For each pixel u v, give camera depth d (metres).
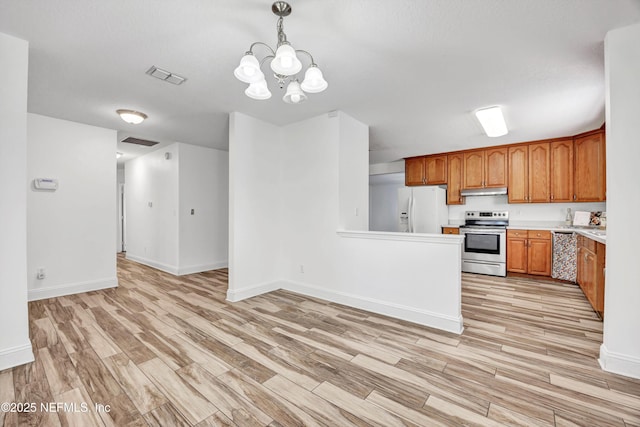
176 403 1.61
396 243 2.91
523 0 1.59
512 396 1.68
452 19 1.75
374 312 3.03
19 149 1.98
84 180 3.86
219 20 1.77
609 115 1.87
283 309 3.13
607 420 1.48
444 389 1.75
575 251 4.23
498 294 3.73
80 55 2.16
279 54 1.52
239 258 3.46
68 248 3.73
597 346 2.29
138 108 3.25
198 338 2.43
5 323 1.95
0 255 1.93
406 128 3.96
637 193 1.82
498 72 2.40
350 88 2.72
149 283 4.32
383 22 1.78
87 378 1.84
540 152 4.60
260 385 1.78
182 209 4.98
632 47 1.80
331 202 3.40
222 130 4.14
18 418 1.48
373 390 1.74
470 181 5.18
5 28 1.85
